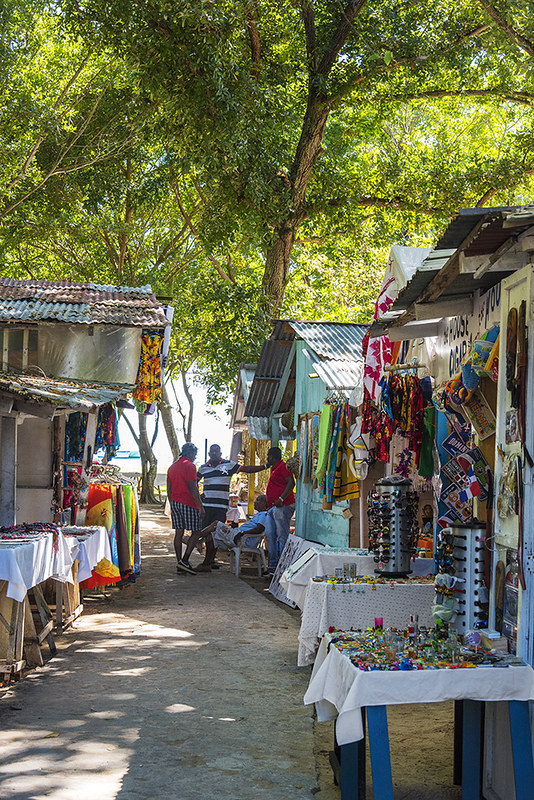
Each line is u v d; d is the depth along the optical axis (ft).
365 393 28.09
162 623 32.76
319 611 23.04
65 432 36.14
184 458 47.03
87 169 79.00
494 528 16.71
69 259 95.50
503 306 16.65
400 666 14.11
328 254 77.82
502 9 56.13
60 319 42.57
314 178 68.74
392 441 29.73
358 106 68.54
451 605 17.06
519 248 15.30
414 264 24.44
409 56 62.44
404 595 22.88
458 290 20.24
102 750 18.01
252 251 85.61
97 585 36.42
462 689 13.91
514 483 15.37
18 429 32.86
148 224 93.91
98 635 30.25
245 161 58.44
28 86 75.51
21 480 32.83
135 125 69.72
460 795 16.10
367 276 90.27
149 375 45.96
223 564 52.01
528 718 14.10
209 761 17.52
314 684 15.81
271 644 29.30
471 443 19.90
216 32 53.01
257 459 68.90
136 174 84.48
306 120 63.93
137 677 24.38
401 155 77.20
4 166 72.79
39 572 24.18
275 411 56.90
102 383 43.96
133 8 53.93
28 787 15.80
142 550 58.39
